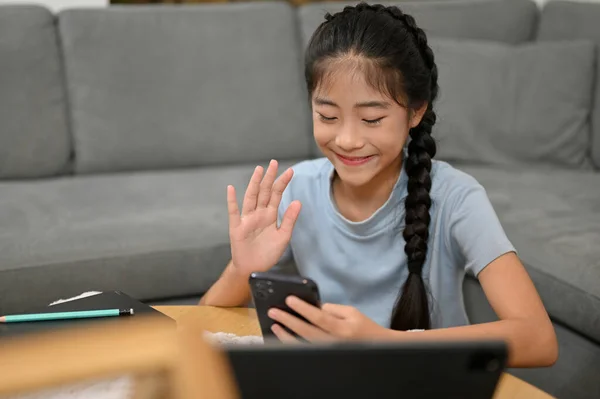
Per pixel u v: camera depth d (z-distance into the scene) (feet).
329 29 3.76
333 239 4.35
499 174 7.23
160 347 1.99
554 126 7.55
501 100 7.66
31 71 7.14
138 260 5.51
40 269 5.32
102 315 3.28
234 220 3.60
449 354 1.88
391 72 3.56
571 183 6.93
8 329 3.16
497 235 3.80
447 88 7.64
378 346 1.87
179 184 6.85
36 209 6.06
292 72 7.85
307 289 2.66
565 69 7.58
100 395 2.34
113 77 7.34
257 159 7.75
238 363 1.90
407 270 4.25
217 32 7.63
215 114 7.57
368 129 3.57
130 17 7.45
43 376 1.95
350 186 4.25
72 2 8.71
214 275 5.72
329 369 1.90
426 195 4.02
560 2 8.28
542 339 3.33
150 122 7.41
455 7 8.24
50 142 7.20
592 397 4.98
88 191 6.62
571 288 4.98
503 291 3.59
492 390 1.96
